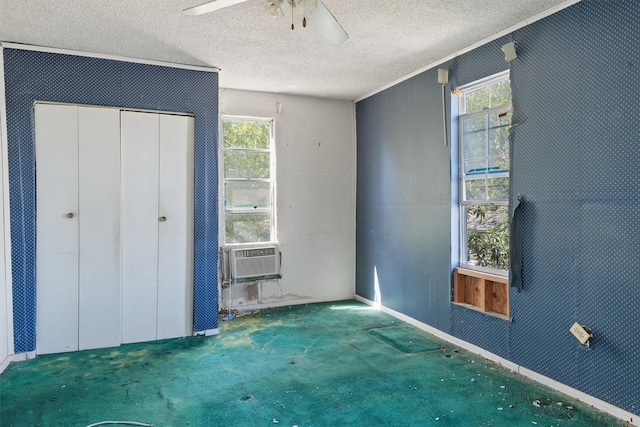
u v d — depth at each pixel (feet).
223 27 10.28
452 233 12.44
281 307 16.66
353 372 10.33
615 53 8.11
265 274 16.24
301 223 17.17
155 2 8.97
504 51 10.27
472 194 12.07
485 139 11.57
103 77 12.09
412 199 14.20
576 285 8.89
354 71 13.88
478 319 11.46
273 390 9.36
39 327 11.57
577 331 8.72
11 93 11.22
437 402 8.79
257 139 16.58
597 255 8.48
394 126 15.12
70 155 11.78
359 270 17.85
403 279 14.75
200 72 13.23
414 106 13.99
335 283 17.87
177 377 10.06
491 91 11.42
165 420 8.08
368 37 10.94
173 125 12.92
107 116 12.12
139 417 8.18
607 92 8.26
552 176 9.37
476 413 8.33
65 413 8.32
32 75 11.39
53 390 9.35
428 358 11.21
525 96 9.98
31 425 7.87
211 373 10.29
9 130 11.20
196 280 13.17
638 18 7.75
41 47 11.43
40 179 11.51
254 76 14.34
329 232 17.69
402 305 14.83
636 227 7.84
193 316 13.21
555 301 9.33
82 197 11.90
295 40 11.12
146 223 12.66
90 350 11.93
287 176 16.88
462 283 12.37
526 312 10.03
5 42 11.05
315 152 17.35
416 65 13.29
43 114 11.51
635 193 7.85
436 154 13.00
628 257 7.97
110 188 12.17
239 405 8.68
